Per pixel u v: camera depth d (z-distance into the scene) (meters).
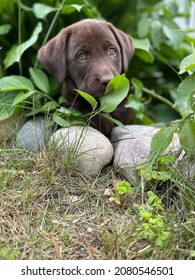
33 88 0.92
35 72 0.95
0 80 0.89
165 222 0.71
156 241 0.66
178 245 0.67
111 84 0.81
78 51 0.88
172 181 0.76
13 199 0.75
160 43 1.16
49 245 0.68
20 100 0.84
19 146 0.87
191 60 0.78
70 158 0.80
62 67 0.90
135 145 0.83
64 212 0.74
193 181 0.76
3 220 0.72
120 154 0.82
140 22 1.18
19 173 0.80
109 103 0.81
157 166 0.78
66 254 0.67
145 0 1.25
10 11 1.11
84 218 0.73
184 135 0.77
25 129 0.90
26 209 0.74
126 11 1.26
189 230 0.67
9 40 1.14
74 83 0.91
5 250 0.65
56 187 0.78
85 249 0.68
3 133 0.94
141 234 0.67
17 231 0.70
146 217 0.69
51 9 1.05
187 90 0.76
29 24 1.13
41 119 0.92
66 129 0.84
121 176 0.81
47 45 0.92
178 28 1.18
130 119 0.98
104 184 0.80
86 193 0.77
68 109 0.88
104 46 0.89
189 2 1.28
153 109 1.19
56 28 1.10
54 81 1.01
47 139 0.85
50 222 0.72
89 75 0.86
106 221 0.72
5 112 0.92
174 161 0.79
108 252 0.66
